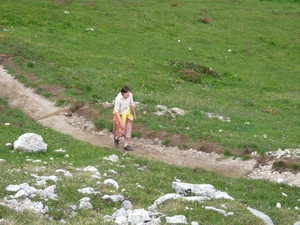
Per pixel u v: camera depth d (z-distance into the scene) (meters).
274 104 38.44
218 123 27.91
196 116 29.06
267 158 21.52
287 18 73.81
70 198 13.55
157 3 69.62
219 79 47.62
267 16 72.81
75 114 27.44
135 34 55.75
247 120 29.62
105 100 29.95
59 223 12.13
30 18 52.06
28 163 17.59
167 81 40.50
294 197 18.03
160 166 19.58
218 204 13.37
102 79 36.47
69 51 43.38
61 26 52.38
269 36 65.19
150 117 27.05
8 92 30.20
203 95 38.09
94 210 13.17
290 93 45.41
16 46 38.81
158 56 50.41
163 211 12.77
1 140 20.75
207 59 53.22
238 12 72.12
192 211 12.70
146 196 14.54
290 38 66.12
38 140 19.94
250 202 15.35
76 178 15.29
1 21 49.81
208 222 12.24
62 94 29.78
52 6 57.78
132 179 16.52
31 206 12.75
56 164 17.55
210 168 21.34
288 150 22.06
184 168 20.27
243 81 48.06
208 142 23.19
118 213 12.68
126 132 22.66
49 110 27.91
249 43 61.41
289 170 20.41
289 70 54.38
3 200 12.82
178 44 55.81
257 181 19.55
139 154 22.52
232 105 35.94
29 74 32.91
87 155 20.16
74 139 23.25
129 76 39.00
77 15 56.47
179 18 64.62
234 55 56.47
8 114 26.64
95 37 51.53
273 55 59.06
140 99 31.42
